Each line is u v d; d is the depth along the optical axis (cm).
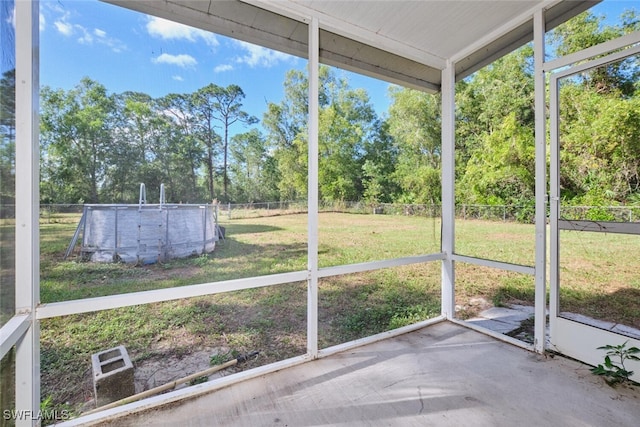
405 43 257
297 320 231
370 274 275
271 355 216
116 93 171
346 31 228
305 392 176
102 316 169
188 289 173
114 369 167
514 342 238
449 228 290
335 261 261
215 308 202
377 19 222
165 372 180
